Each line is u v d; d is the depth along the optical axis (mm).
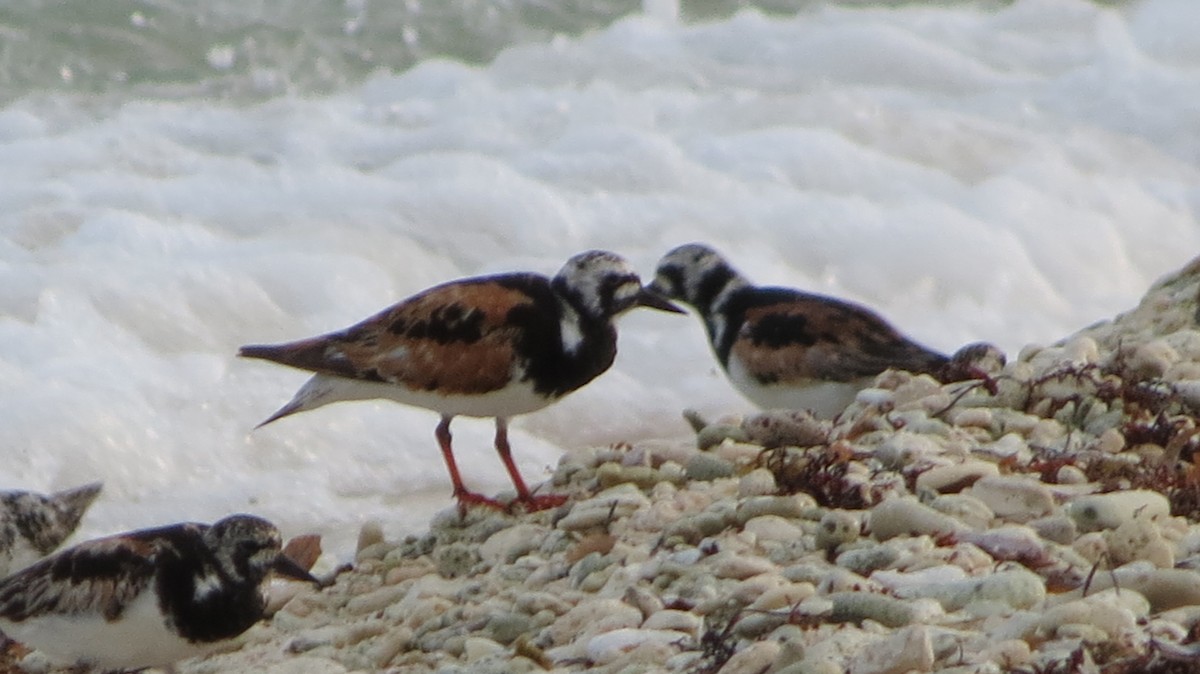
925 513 9227
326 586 11180
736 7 24531
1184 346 12336
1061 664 7023
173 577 9188
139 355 15906
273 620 10719
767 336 12930
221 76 21562
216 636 9383
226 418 15305
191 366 15867
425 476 14875
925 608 7980
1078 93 22766
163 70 21469
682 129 20969
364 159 19812
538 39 23047
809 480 10180
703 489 10836
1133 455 10555
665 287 13648
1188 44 23922
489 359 11398
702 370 16766
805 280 18484
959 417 11422
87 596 9156
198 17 22328
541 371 11523
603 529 10531
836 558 9148
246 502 14352
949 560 8680
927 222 19344
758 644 7605
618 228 18844
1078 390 11555
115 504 14227
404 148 20094
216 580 9312
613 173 19734
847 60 23141
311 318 16906
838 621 7996
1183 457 10578
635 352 16844
